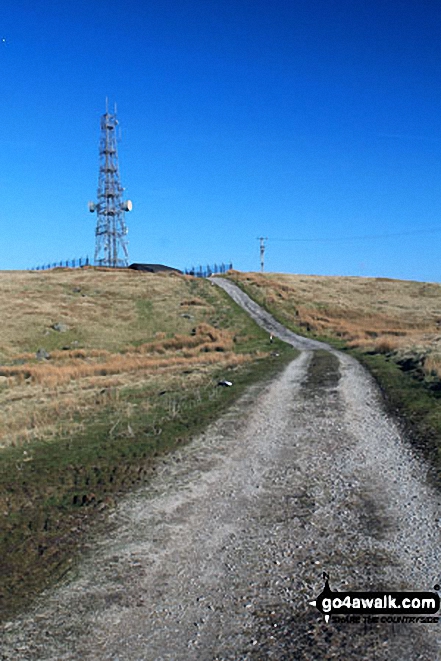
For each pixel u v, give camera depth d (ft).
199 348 144.25
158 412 53.36
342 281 285.43
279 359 101.91
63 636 17.04
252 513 26.53
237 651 15.92
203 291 225.97
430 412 45.42
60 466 35.73
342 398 55.88
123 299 203.10
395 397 53.62
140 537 24.18
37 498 29.78
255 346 143.64
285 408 52.37
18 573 21.26
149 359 128.06
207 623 17.43
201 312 194.29
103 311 184.75
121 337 161.48
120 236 300.40
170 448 38.91
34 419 54.44
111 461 36.22
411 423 42.75
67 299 196.13
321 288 259.80
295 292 242.17
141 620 17.76
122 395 67.87
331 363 89.35
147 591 19.56
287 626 17.04
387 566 20.54
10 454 40.11
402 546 22.16
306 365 88.58
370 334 170.09
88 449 39.81
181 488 30.42
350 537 23.27
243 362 100.99
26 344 146.41
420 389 56.03
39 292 203.72
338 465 33.53
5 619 18.13
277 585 19.57
